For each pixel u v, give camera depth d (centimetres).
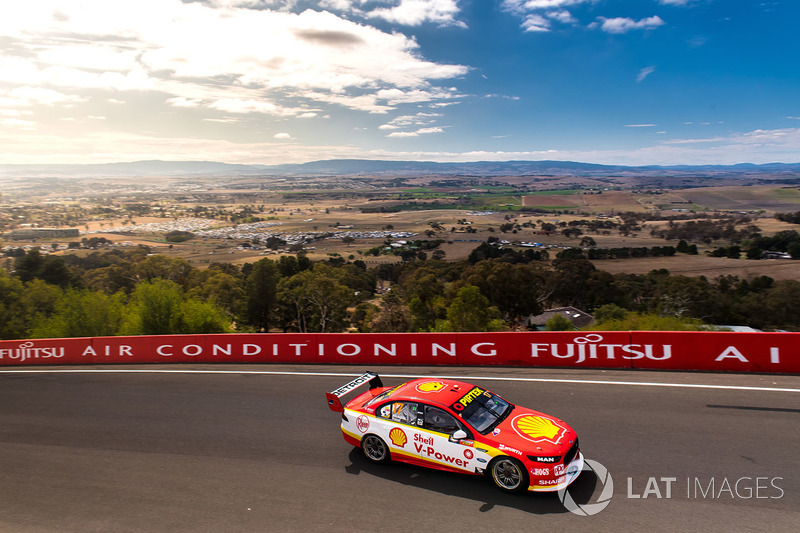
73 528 782
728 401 1150
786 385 1230
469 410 868
